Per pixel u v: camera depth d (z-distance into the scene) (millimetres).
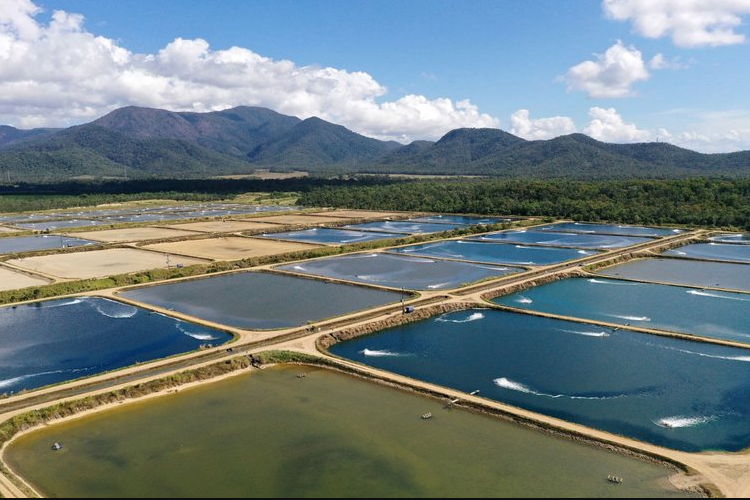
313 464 56125
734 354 86062
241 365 80562
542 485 52125
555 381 76000
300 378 77188
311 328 95375
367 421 64750
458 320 104250
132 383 72750
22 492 50844
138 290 127500
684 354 86000
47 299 117938
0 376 78750
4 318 105750
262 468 55531
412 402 69625
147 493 51688
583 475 53688
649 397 71250
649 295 122000
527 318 104812
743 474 52938
